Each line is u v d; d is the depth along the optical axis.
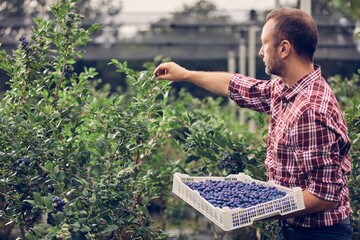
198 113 2.84
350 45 9.38
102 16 8.17
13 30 7.57
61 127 2.38
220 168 2.80
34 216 2.30
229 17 8.62
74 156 2.21
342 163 1.78
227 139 2.65
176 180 2.01
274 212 1.62
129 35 9.16
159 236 2.43
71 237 1.83
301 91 1.79
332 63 14.34
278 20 1.80
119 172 2.04
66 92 2.81
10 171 2.27
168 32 9.27
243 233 3.55
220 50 10.37
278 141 1.83
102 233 2.14
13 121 2.32
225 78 2.33
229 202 1.69
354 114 2.63
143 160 2.72
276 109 1.96
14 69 2.44
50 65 2.48
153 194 2.62
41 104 2.39
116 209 2.16
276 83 2.05
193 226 5.16
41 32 2.37
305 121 1.68
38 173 2.38
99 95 4.67
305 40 1.78
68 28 2.38
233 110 6.58
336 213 1.76
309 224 1.80
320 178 1.66
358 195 2.62
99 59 9.73
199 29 9.80
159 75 2.44
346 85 4.00
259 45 10.56
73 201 2.02
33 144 2.24
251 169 2.57
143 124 2.36
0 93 2.87
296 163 1.79
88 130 2.50
